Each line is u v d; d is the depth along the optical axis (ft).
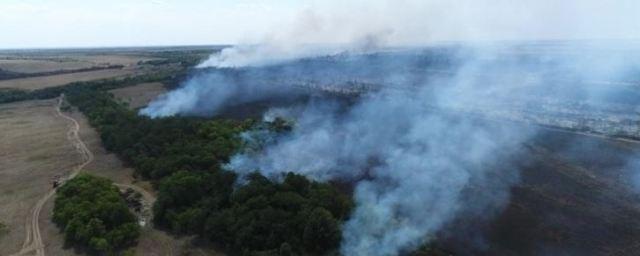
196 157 261.03
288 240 181.06
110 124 376.48
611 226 197.36
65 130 386.32
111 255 184.65
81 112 456.45
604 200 219.41
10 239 201.46
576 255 178.19
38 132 383.86
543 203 218.38
